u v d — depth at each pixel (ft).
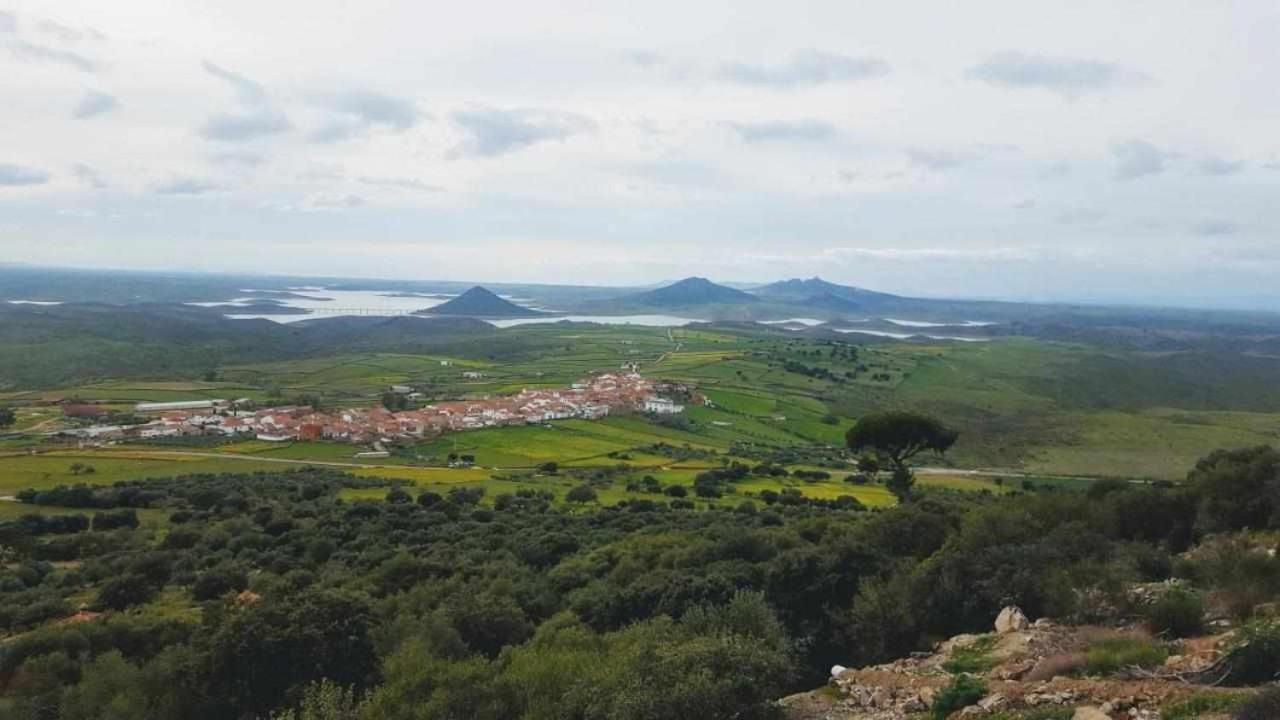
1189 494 123.54
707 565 125.70
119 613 144.97
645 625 89.15
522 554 180.55
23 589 180.45
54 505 267.80
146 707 95.14
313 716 75.82
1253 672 49.55
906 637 84.84
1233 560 78.02
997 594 82.99
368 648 101.40
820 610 98.12
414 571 162.40
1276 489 112.37
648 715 53.16
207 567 193.88
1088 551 96.07
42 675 109.70
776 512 228.22
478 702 68.95
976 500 201.36
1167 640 62.08
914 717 54.29
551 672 71.67
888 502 250.37
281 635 97.71
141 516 257.75
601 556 159.94
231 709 94.17
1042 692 51.55
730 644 61.31
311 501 269.44
